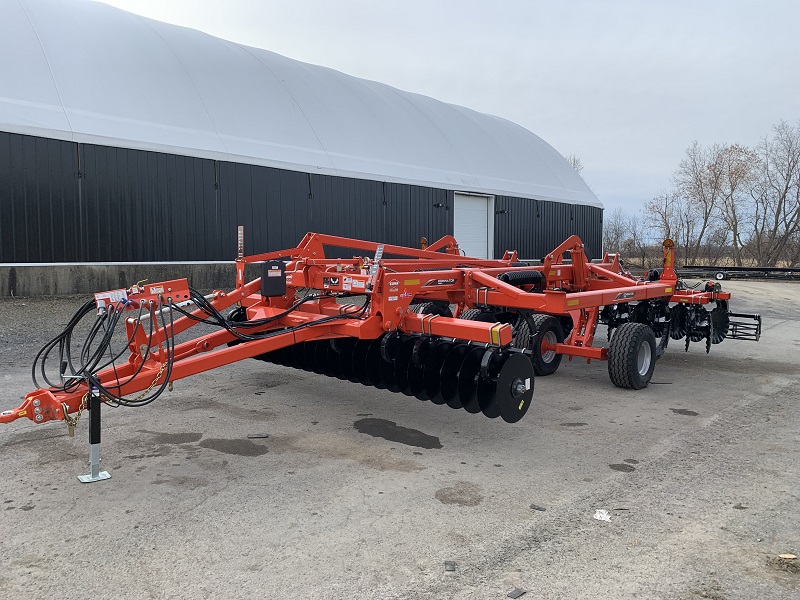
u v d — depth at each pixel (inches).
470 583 124.3
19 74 509.7
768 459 197.0
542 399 272.1
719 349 409.1
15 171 477.1
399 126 853.2
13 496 162.6
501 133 1104.8
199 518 151.3
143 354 183.9
